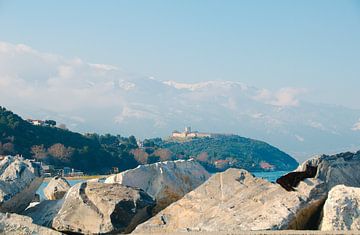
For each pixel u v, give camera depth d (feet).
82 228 82.79
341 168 85.20
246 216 76.43
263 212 76.23
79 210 84.12
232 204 80.23
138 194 85.56
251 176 85.46
